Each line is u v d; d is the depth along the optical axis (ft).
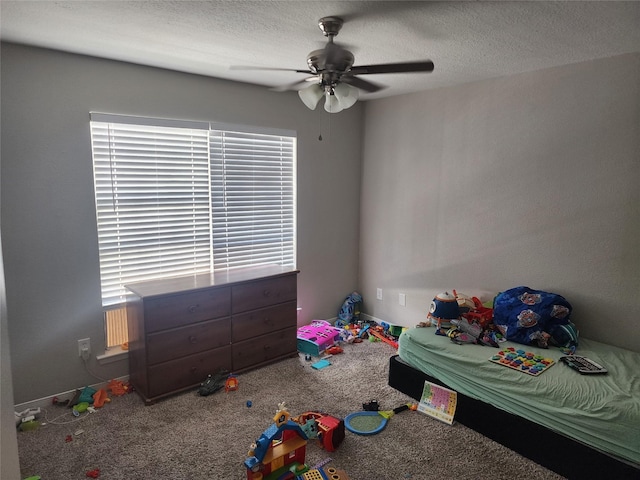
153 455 7.16
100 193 9.11
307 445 7.50
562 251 9.26
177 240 10.37
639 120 7.99
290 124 12.04
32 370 8.54
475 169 10.71
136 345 9.02
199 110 10.21
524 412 7.20
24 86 7.96
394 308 13.37
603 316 8.74
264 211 11.96
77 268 8.90
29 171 8.16
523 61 8.65
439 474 6.77
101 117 8.82
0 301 2.96
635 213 8.17
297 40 7.52
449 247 11.55
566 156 9.02
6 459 2.46
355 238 14.25
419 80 10.40
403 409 8.68
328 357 11.37
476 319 9.50
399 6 5.89
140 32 7.11
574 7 5.85
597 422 6.30
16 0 5.76
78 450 7.27
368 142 13.60
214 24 6.72
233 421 8.21
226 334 9.91
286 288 11.02
